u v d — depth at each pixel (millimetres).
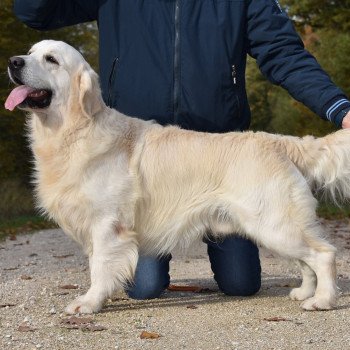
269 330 4527
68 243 10516
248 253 5785
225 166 5074
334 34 21656
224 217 5195
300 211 5008
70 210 5027
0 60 18297
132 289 5680
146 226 5203
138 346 4180
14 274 7242
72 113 4969
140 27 5477
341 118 5152
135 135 5168
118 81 5562
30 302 5492
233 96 5574
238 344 4207
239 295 5844
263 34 5492
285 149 5191
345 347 4145
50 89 5004
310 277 5520
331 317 4844
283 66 5473
